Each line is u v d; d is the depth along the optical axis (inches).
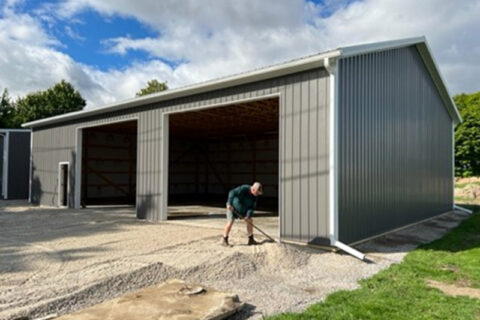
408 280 167.0
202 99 313.9
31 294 135.6
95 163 592.4
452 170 501.4
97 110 419.5
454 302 137.7
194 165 759.1
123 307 118.9
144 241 242.8
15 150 681.6
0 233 281.3
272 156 646.5
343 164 230.7
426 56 380.8
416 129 369.7
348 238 233.6
